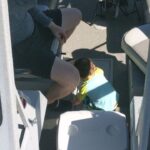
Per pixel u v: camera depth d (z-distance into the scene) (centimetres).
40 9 415
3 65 195
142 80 381
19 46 372
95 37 530
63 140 313
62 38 407
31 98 318
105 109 400
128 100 437
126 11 567
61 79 372
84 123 324
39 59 370
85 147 308
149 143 270
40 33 395
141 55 383
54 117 412
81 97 405
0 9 184
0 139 213
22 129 277
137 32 409
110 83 434
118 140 311
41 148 386
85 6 587
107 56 497
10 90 202
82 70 400
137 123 294
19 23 365
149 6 477
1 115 208
